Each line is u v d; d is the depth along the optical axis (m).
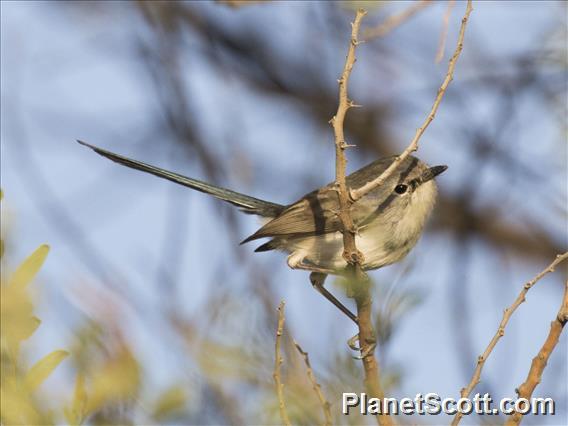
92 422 5.82
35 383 5.62
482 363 7.95
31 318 5.66
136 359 5.92
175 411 5.92
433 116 8.38
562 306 7.82
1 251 5.82
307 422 7.72
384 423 7.87
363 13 8.28
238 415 7.18
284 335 8.15
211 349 7.43
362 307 8.46
